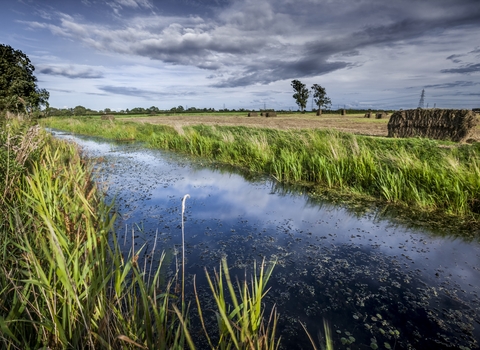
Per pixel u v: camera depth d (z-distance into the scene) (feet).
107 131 72.23
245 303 5.87
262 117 154.30
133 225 15.88
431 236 15.06
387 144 29.58
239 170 31.27
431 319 8.84
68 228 9.71
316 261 12.38
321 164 25.66
